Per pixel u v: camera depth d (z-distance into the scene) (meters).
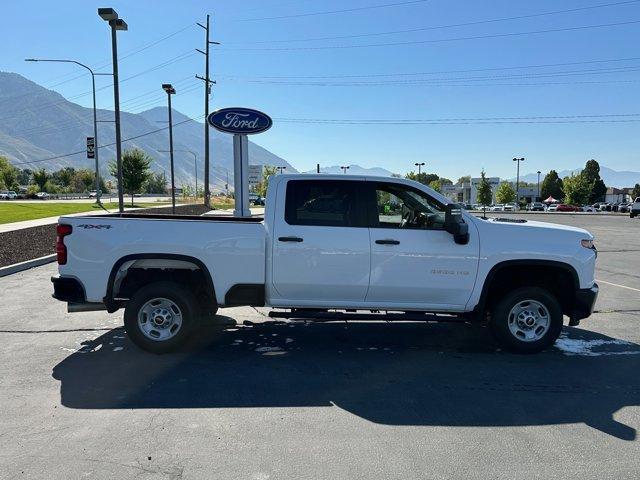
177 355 5.85
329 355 5.93
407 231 5.79
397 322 7.48
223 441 3.86
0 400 4.58
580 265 5.86
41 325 7.09
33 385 4.93
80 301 5.74
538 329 6.00
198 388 4.89
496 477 3.40
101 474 3.39
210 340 6.46
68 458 3.59
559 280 6.10
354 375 5.29
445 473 3.44
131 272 5.94
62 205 36.38
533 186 125.81
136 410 4.39
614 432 4.07
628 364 5.70
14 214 25.67
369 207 5.86
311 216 5.83
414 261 5.77
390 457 3.65
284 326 7.16
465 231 5.48
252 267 5.77
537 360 5.82
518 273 6.17
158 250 5.71
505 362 5.74
